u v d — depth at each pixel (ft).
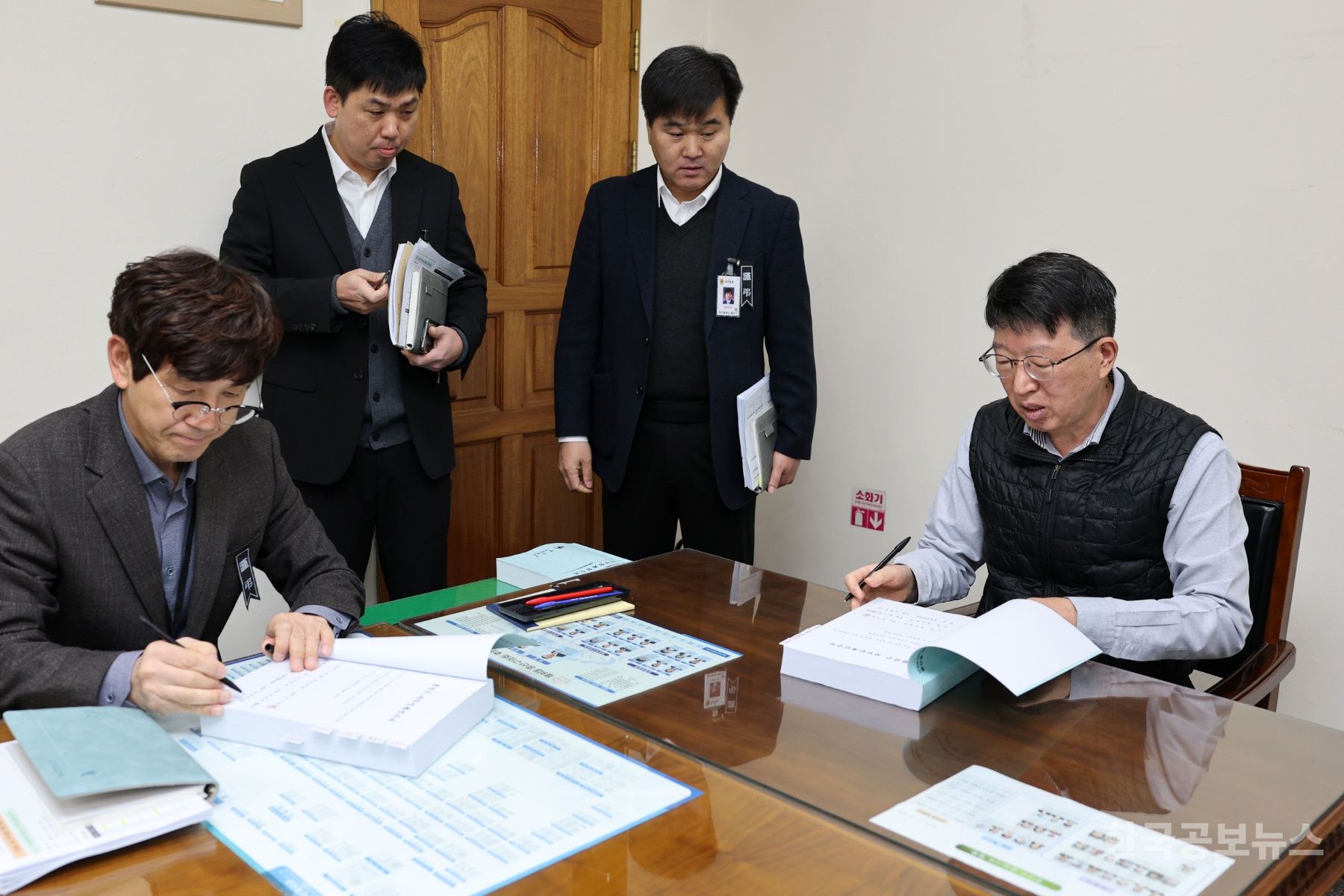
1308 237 8.18
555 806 3.37
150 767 3.30
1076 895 2.94
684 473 8.86
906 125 10.52
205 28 8.21
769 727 4.00
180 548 4.79
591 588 5.50
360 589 5.18
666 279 8.64
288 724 3.71
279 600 9.20
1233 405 8.71
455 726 3.81
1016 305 5.15
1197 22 8.54
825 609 5.37
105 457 4.43
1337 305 8.09
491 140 10.16
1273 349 8.45
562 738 3.87
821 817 3.34
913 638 4.59
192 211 8.39
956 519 6.19
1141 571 5.63
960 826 3.29
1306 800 3.53
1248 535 5.96
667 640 4.91
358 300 7.56
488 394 10.62
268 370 7.89
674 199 8.66
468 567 10.69
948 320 10.44
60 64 7.57
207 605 4.75
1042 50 9.46
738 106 11.96
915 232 10.59
